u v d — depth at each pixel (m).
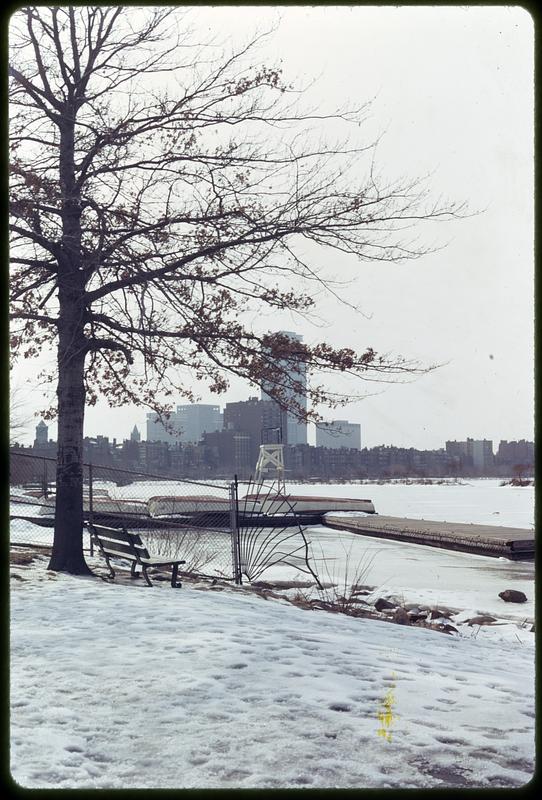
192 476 186.62
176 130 15.48
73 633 8.49
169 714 5.68
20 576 12.91
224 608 10.63
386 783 4.53
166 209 15.30
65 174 14.80
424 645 9.39
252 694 6.19
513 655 9.48
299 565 19.94
